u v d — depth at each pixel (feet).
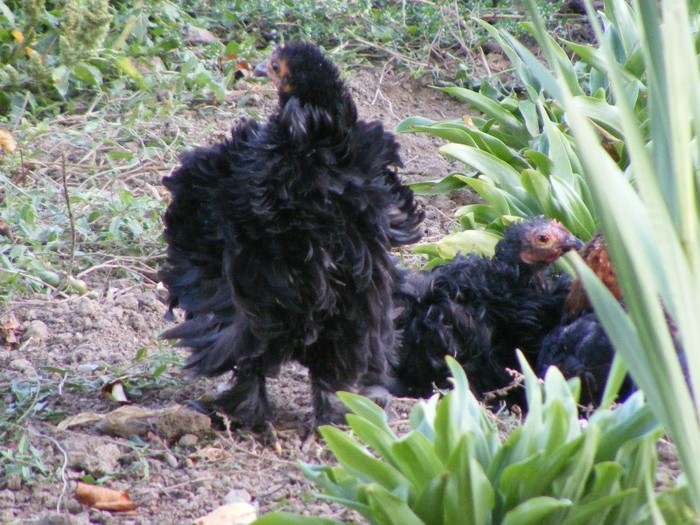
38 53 39.70
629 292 11.41
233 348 21.01
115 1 45.29
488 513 14.70
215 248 20.83
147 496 19.40
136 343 26.63
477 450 15.44
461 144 33.17
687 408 11.32
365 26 47.06
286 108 20.01
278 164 19.70
